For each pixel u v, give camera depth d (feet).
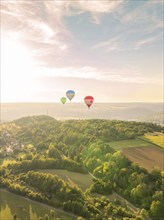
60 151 646.74
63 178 474.49
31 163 528.63
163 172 429.38
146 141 613.52
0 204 385.50
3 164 608.60
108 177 449.48
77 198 378.73
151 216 352.08
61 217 347.15
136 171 439.63
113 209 351.67
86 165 516.32
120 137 641.81
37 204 381.60
